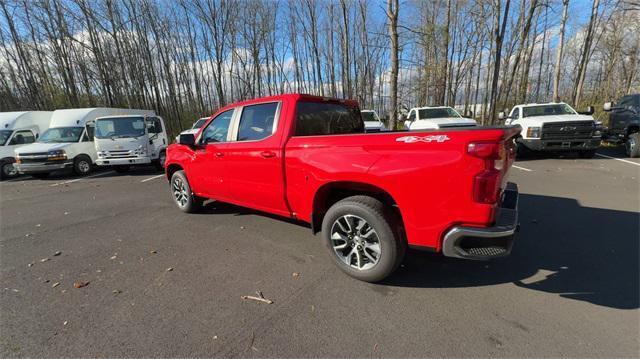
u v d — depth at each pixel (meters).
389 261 2.73
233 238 4.20
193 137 4.71
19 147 11.62
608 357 1.95
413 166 2.50
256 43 29.03
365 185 2.88
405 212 2.59
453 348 2.08
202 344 2.20
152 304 2.72
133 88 23.52
